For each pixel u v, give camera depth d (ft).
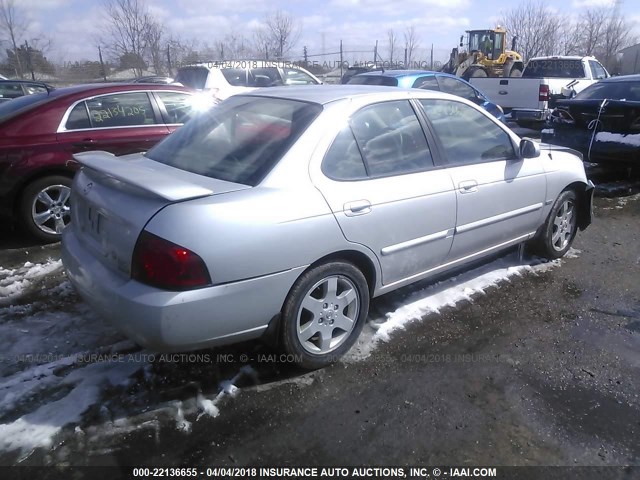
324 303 10.28
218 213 8.60
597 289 14.53
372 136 11.12
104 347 11.12
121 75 84.17
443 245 12.37
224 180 9.73
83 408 9.29
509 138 14.17
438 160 12.22
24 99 18.28
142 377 10.18
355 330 11.01
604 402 9.92
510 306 13.43
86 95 17.79
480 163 13.14
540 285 14.67
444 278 14.82
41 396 9.58
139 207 8.79
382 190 10.78
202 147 11.07
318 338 10.44
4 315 12.40
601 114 24.68
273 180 9.53
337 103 10.86
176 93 19.90
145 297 8.36
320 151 10.15
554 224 15.90
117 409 9.32
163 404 9.48
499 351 11.46
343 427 9.09
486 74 67.05
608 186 25.86
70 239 10.62
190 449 8.53
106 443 8.57
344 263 10.32
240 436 8.82
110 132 17.92
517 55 74.64
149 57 83.35
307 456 8.47
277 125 10.64
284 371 10.50
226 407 9.46
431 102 12.60
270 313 9.48
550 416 9.51
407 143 11.75
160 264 8.32
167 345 8.61
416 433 9.01
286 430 8.98
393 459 8.47
